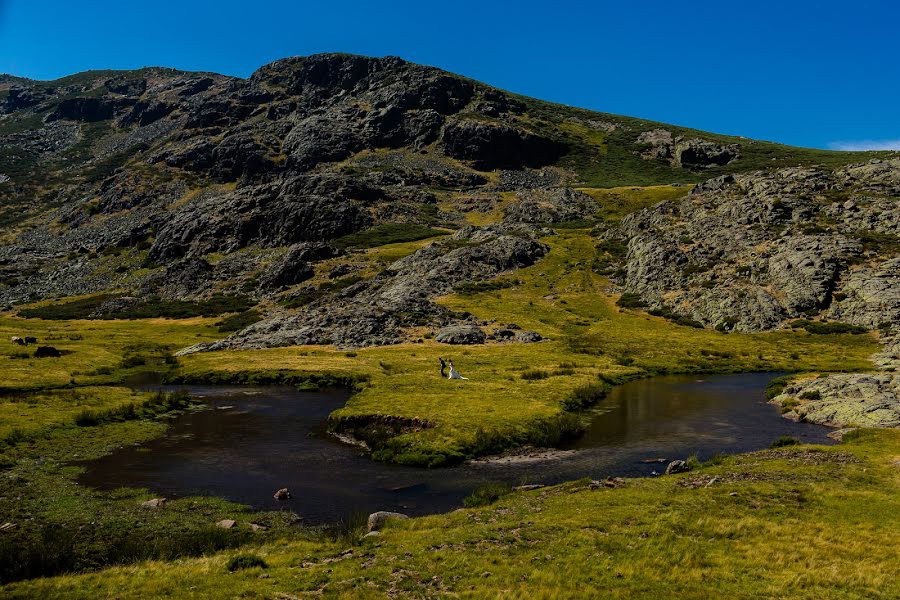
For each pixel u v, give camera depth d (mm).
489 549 19219
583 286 141250
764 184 156625
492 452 37875
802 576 16484
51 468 32688
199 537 21891
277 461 35469
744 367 80188
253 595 15797
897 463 30547
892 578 16250
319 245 182625
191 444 39469
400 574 17234
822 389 53688
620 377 70812
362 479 31969
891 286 103312
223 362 77875
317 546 20484
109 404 49719
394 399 50531
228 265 184625
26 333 114688
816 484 26656
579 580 16484
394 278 153250
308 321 110688
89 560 20172
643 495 25516
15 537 22281
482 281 146875
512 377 65562
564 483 29469
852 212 134375
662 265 136500
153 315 146000
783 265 118938
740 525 20891
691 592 15625
